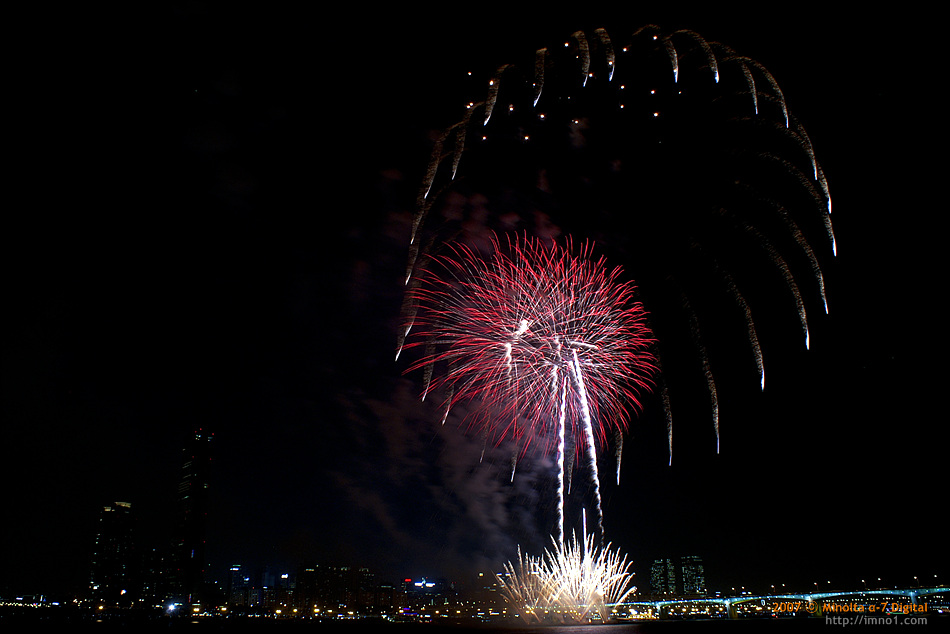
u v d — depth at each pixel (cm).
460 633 10931
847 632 12538
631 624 17250
